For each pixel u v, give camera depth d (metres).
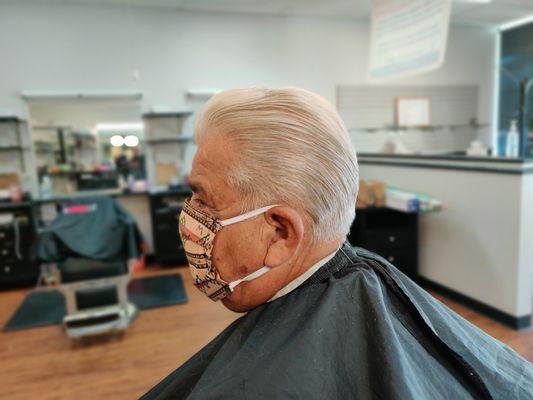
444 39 2.52
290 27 4.85
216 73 4.67
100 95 4.32
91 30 4.26
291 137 0.47
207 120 0.51
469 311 2.90
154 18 4.43
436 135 5.58
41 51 4.16
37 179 4.34
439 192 3.12
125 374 2.31
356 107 5.20
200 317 3.04
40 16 4.12
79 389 2.18
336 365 0.44
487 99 5.76
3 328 2.97
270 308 0.53
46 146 4.34
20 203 3.88
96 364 2.42
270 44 4.81
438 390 0.46
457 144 5.68
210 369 0.50
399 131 5.42
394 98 5.33
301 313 0.50
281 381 0.42
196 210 0.54
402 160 3.55
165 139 4.55
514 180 2.52
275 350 0.47
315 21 4.93
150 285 3.79
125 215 3.06
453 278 3.08
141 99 4.50
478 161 2.80
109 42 4.33
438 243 3.20
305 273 0.52
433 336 0.51
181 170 4.77
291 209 0.48
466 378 0.50
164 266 4.45
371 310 0.48
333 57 5.04
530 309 2.63
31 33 4.12
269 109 0.48
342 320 0.47
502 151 5.78
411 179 3.40
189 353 2.53
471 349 0.53
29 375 2.32
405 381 0.42
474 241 2.85
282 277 0.52
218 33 4.63
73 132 4.40
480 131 5.78
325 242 0.52
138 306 3.24
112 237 2.93
